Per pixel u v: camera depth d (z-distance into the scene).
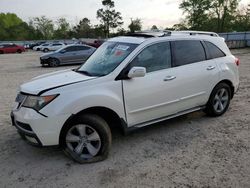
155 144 4.68
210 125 5.45
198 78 5.23
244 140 4.73
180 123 5.59
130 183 3.58
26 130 3.97
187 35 5.32
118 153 4.39
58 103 3.85
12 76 13.45
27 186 3.60
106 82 4.21
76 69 5.13
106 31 98.69
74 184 3.61
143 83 4.50
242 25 61.62
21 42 65.44
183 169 3.87
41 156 4.39
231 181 3.55
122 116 4.34
